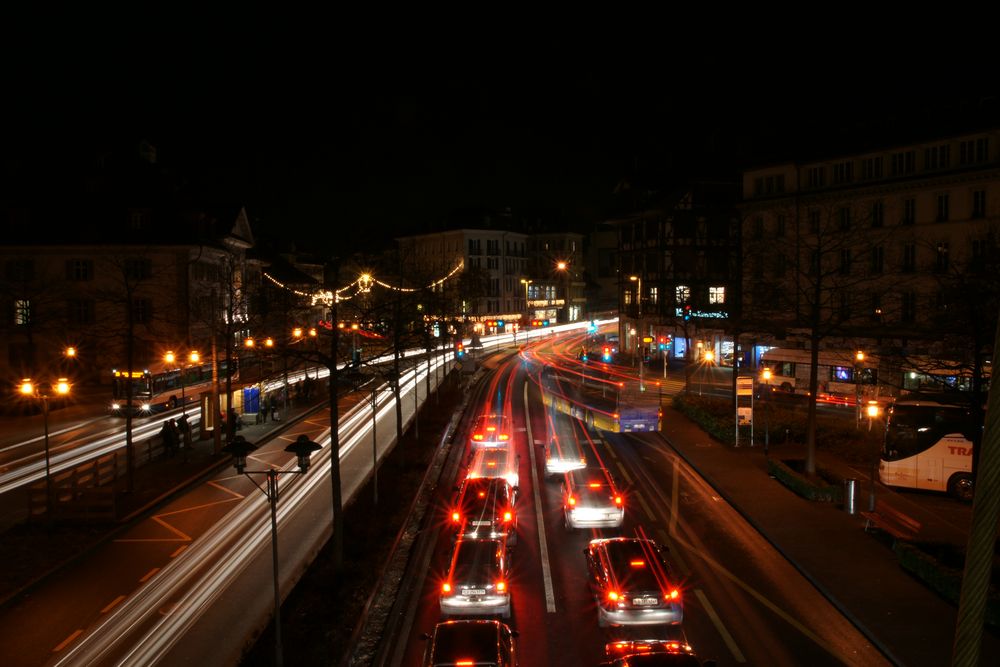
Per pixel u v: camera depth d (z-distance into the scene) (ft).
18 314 166.81
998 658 43.47
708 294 211.82
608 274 439.63
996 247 97.25
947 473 81.71
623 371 213.05
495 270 369.30
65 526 77.87
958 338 84.53
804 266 154.51
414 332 104.58
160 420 141.79
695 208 210.38
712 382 184.34
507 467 97.19
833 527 70.54
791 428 110.52
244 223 209.46
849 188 155.84
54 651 50.62
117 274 170.09
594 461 103.09
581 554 66.49
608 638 49.60
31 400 146.30
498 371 230.27
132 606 57.88
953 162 140.67
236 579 62.59
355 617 52.65
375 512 78.54
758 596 56.03
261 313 140.46
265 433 130.00
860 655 46.29
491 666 38.47
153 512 84.17
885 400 134.00
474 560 54.34
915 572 57.77
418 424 128.16
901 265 144.87
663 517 76.95
